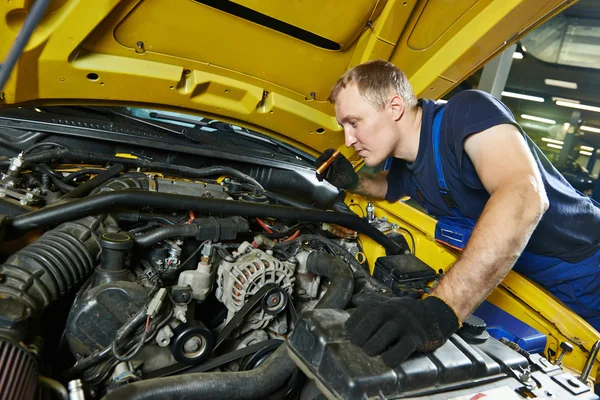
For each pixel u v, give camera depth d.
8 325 0.83
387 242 1.89
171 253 1.30
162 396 0.90
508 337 1.46
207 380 0.97
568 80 7.15
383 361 0.80
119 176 1.58
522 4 1.51
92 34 1.44
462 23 1.68
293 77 1.80
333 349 0.78
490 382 0.97
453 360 0.93
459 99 1.32
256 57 1.69
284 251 1.51
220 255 1.32
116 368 1.04
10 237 1.16
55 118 1.69
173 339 1.10
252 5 1.46
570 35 6.55
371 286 1.60
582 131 8.08
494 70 4.63
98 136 1.67
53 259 1.07
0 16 1.22
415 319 0.84
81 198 1.24
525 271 1.90
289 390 1.14
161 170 1.72
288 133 2.01
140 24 1.48
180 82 1.70
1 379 0.74
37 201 1.34
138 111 1.96
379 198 2.04
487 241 0.97
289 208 1.60
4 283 0.97
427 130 1.42
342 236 1.93
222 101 1.82
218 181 1.82
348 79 1.41
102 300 1.04
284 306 1.32
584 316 1.88
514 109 8.90
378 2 1.54
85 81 1.54
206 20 1.51
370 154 1.50
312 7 1.51
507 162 1.11
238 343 1.31
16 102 1.48
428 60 1.83
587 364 1.27
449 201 1.57
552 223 1.67
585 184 6.96
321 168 1.78
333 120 2.01
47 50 1.38
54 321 1.23
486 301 1.81
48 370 1.08
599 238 1.77
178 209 1.38
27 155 1.47
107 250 1.12
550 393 0.98
